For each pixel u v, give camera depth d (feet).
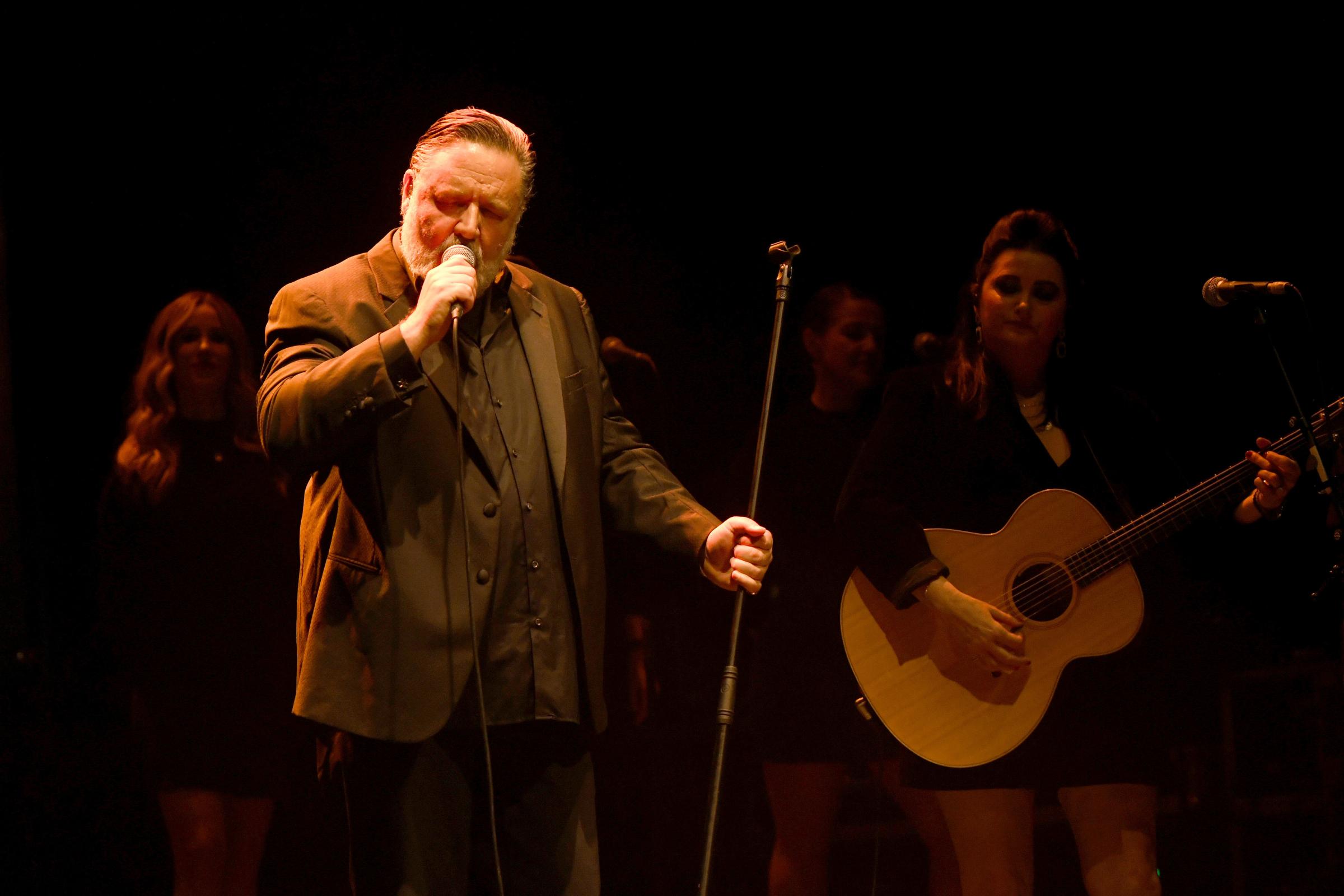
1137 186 33.78
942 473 18.81
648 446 14.87
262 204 32.45
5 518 25.71
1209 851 28.81
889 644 18.69
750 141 36.27
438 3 33.71
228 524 22.03
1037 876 29.22
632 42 35.14
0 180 30.17
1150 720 17.84
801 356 32.42
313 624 12.35
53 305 30.53
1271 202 32.19
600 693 13.23
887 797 30.53
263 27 32.35
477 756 12.92
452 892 12.39
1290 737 28.50
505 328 13.57
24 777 24.49
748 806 28.73
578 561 13.10
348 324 12.92
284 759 21.83
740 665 28.09
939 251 35.94
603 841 23.25
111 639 21.77
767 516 23.88
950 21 34.96
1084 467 19.06
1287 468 17.93
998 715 17.98
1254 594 29.53
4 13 30.27
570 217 35.70
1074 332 19.34
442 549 12.42
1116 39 33.68
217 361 22.77
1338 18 31.24
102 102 31.17
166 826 23.82
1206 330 32.35
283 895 25.88
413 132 33.60
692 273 36.42
